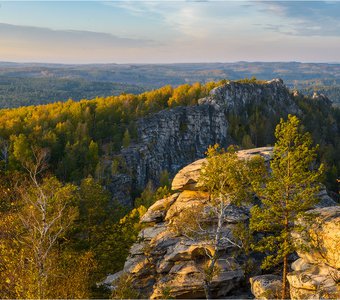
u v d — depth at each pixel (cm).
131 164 14725
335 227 2320
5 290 2184
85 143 13588
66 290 2183
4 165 9025
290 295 2448
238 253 3120
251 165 2955
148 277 3309
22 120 15612
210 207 3469
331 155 16462
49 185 3077
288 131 2497
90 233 3406
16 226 2630
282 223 2562
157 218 3956
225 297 2919
